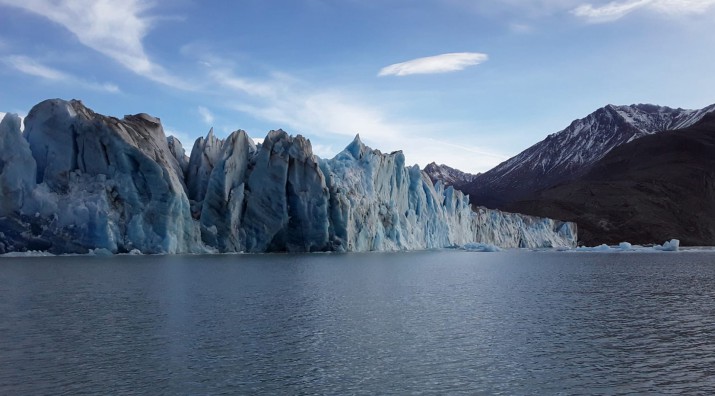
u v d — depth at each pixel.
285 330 27.45
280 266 66.06
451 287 47.56
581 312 34.06
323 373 20.62
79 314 30.88
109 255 75.56
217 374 20.30
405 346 24.66
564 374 20.83
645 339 26.47
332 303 36.41
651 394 18.81
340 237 93.75
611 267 78.50
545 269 72.81
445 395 18.56
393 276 57.31
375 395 18.48
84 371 20.42
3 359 21.78
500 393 18.80
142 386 18.94
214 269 59.41
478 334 27.19
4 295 37.94
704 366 21.97
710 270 72.31
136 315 30.72
